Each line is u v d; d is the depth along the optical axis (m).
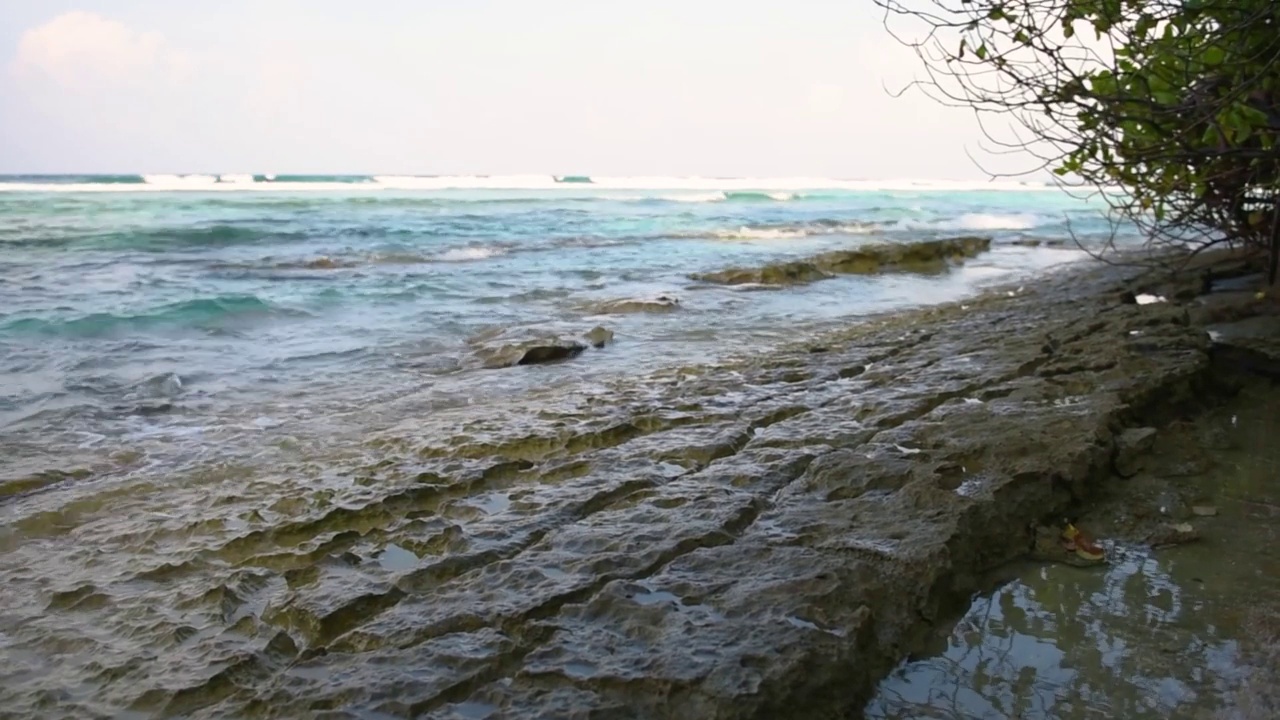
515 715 2.23
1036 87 5.13
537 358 7.33
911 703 2.47
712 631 2.55
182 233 18.33
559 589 2.84
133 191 39.59
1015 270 14.63
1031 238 20.05
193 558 3.33
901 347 6.93
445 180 63.62
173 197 34.34
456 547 3.24
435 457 4.39
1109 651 2.71
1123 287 9.63
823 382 5.79
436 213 28.78
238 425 5.49
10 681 2.54
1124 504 3.78
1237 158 5.70
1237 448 4.41
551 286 12.03
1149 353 5.57
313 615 2.78
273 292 10.94
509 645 2.54
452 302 10.64
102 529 3.72
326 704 2.31
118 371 6.98
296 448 4.93
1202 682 2.53
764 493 3.67
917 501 3.47
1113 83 5.41
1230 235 7.03
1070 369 5.45
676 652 2.45
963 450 4.01
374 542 3.36
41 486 4.41
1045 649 2.74
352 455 4.54
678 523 3.34
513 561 3.07
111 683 2.51
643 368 6.96
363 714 2.25
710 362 7.04
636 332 8.64
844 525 3.30
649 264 14.74
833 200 47.38
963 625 2.89
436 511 3.70
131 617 2.89
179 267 13.65
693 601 2.76
